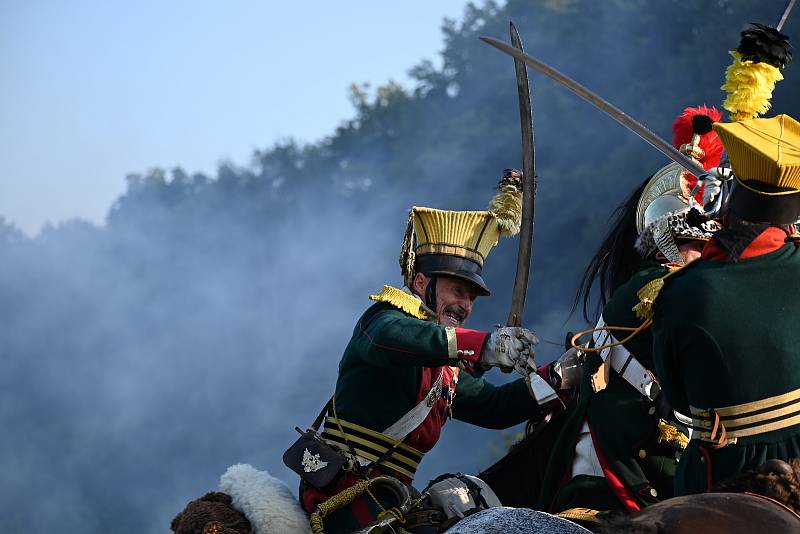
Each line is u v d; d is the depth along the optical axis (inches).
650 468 381.7
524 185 393.4
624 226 423.5
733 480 292.0
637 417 384.8
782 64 360.8
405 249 437.7
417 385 422.6
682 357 327.3
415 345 396.2
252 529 400.8
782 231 330.6
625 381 390.0
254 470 417.4
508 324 388.5
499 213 438.6
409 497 395.5
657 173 409.7
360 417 420.5
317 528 399.5
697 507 272.1
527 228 390.6
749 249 327.0
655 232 390.6
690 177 400.8
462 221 433.1
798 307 320.2
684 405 334.6
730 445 317.7
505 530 272.1
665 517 270.2
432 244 432.5
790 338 317.4
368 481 402.9
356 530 397.7
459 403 454.0
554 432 427.5
